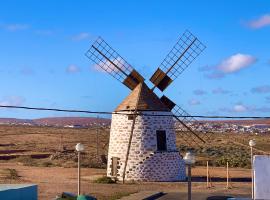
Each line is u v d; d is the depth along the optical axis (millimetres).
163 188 40125
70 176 47625
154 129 45969
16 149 89812
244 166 65250
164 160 45688
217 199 32469
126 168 45500
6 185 25359
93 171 53781
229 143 114500
